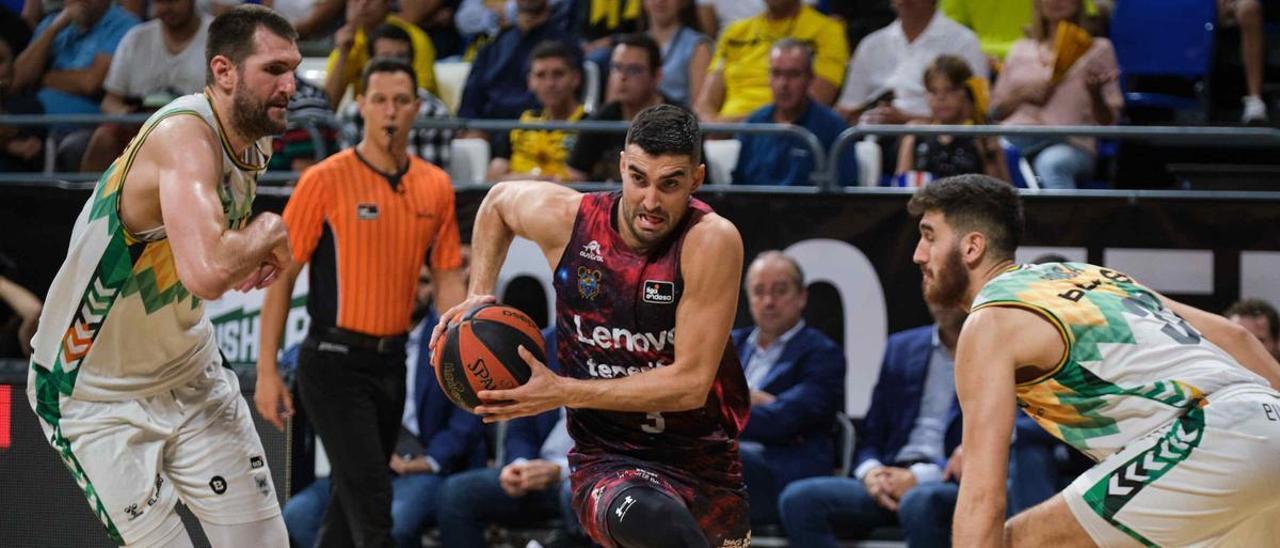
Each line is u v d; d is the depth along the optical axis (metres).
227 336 11.94
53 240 12.21
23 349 12.17
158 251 7.10
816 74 14.89
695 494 7.58
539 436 11.51
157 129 6.88
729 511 7.74
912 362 11.29
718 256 7.03
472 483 10.97
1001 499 6.15
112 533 7.43
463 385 7.02
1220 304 11.57
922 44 14.59
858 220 11.80
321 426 10.20
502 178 13.20
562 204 7.43
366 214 10.12
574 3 16.84
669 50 15.29
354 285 10.12
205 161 6.80
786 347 11.38
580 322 7.39
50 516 9.44
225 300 11.95
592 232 7.28
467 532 10.98
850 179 12.59
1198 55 15.96
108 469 7.32
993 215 7.02
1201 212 11.57
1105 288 6.80
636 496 7.07
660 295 7.12
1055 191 11.73
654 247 7.16
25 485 9.45
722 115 14.65
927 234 7.16
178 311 7.32
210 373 7.82
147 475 7.38
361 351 10.14
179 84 14.94
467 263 11.93
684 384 7.03
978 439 6.30
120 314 7.19
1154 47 16.09
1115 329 6.61
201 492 7.68
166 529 7.48
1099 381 6.59
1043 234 11.68
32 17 17.02
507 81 14.85
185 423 7.68
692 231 7.10
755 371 11.55
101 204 7.07
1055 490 10.69
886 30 14.91
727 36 15.06
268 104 7.01
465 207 11.98
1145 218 11.62
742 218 11.92
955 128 11.84
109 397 7.36
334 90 14.70
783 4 14.87
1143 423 6.60
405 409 11.46
